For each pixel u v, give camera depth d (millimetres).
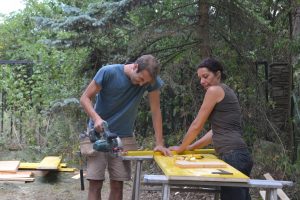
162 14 6348
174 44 6312
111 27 6418
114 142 3322
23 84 8398
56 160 6992
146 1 6172
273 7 7188
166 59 6203
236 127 3500
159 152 3666
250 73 6059
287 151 5754
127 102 3746
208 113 3457
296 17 6352
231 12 5934
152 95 3854
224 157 3430
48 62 8273
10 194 5559
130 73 3602
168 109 7125
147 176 2779
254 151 5867
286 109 6156
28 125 8219
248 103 6062
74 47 7008
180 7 6035
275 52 6160
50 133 7973
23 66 8617
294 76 6398
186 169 2902
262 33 5977
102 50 7234
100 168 3801
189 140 3568
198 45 5938
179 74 6297
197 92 6145
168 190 2717
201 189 3766
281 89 6191
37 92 8305
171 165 3057
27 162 7371
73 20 6289
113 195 3979
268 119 6055
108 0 7078
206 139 3793
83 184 5898
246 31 5984
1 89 8352
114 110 3742
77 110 7594
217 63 3545
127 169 3914
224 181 2693
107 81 3619
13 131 8266
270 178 5020
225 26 6035
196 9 6211
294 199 5352
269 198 2926
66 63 7992
